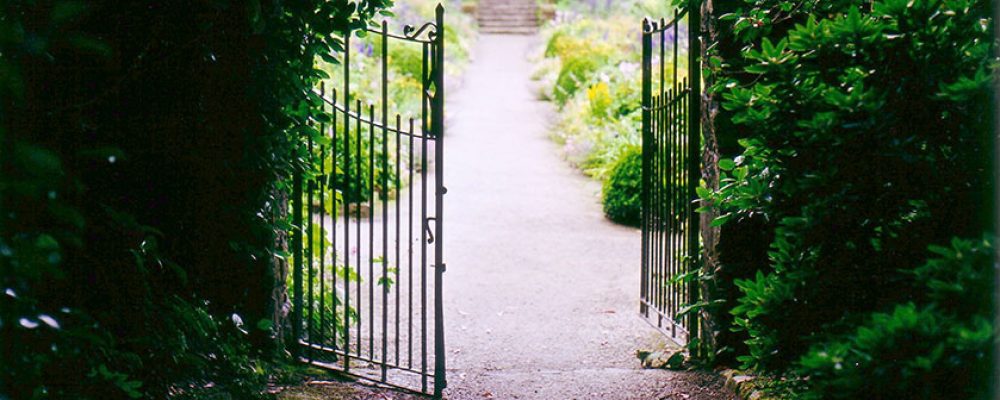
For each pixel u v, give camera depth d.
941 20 3.38
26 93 3.50
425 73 5.06
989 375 2.75
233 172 4.68
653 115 6.59
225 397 4.28
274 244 5.02
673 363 5.57
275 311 5.12
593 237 9.50
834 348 3.02
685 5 5.50
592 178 11.98
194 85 4.49
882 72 3.48
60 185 3.10
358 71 13.35
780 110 3.63
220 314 4.91
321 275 5.49
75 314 3.27
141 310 4.06
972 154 3.35
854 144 3.42
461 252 8.89
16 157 2.62
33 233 2.88
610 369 5.58
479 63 19.38
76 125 3.80
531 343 6.50
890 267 3.47
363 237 9.05
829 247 3.61
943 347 2.74
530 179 11.91
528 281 8.06
